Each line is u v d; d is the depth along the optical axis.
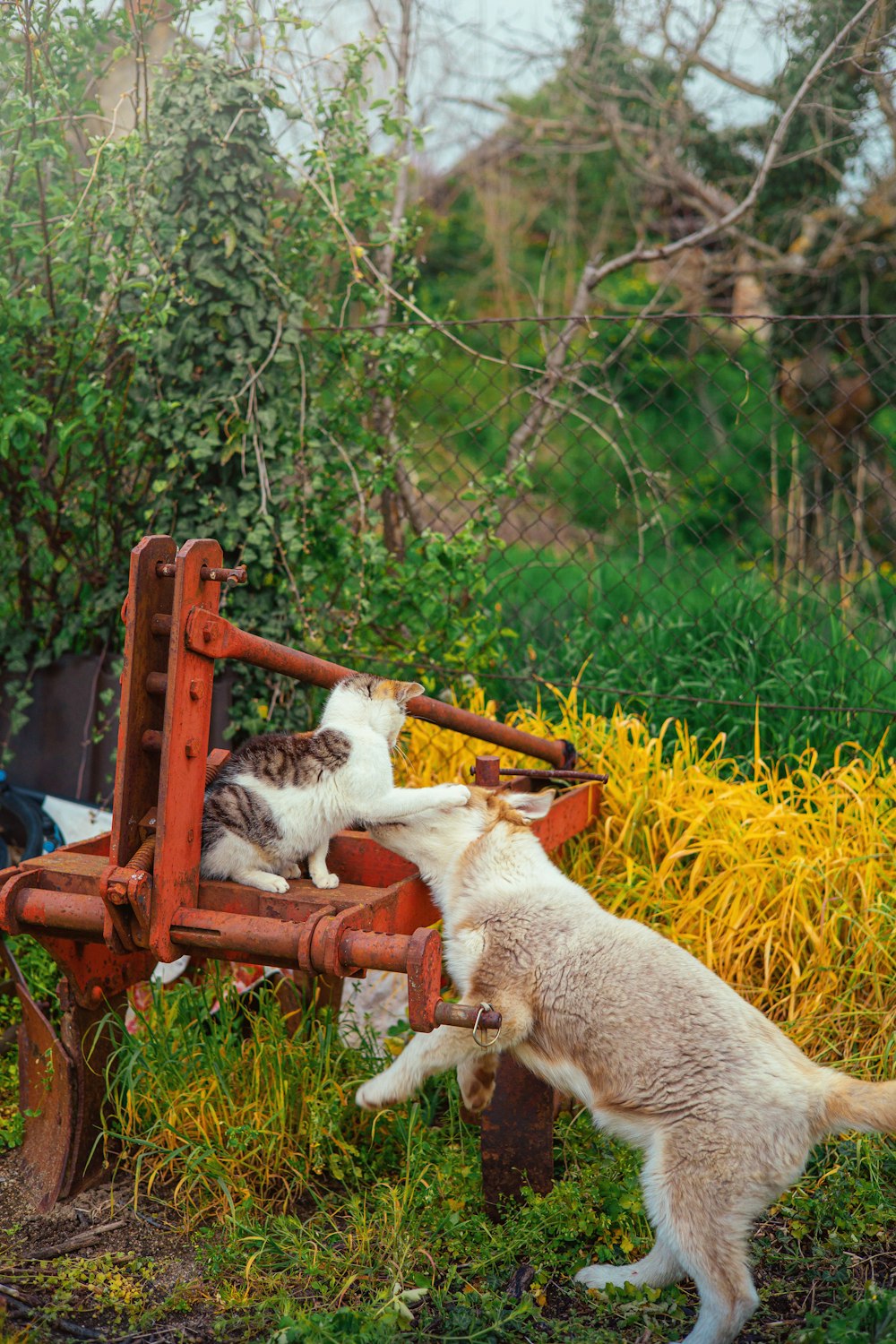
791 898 4.34
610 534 10.77
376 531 6.55
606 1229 3.33
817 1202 3.41
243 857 3.36
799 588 6.69
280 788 3.39
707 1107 2.88
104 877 2.96
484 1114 3.44
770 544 9.95
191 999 3.92
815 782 4.97
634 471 6.96
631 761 5.07
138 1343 2.83
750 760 5.37
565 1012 3.17
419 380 6.29
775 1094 2.86
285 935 2.92
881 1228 3.33
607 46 9.45
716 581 7.45
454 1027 3.08
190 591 2.95
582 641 6.38
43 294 5.36
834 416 10.27
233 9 5.25
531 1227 3.31
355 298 6.02
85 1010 3.52
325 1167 3.61
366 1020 4.09
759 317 5.02
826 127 8.35
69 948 3.38
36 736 5.78
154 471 5.63
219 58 5.20
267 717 5.55
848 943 4.32
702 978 3.11
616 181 12.66
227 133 5.14
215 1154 3.46
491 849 3.55
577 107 11.40
